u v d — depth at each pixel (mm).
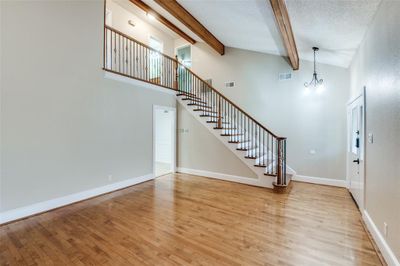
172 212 3238
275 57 5496
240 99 6066
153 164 5312
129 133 4695
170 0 4184
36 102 3164
